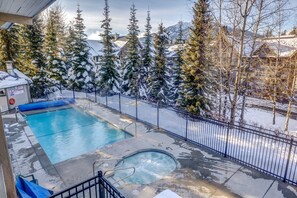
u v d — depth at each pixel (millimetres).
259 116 16000
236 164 6836
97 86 19125
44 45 18609
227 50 11906
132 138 9102
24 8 3182
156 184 5883
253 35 11469
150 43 19078
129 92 19547
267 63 14422
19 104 14438
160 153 7938
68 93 18828
